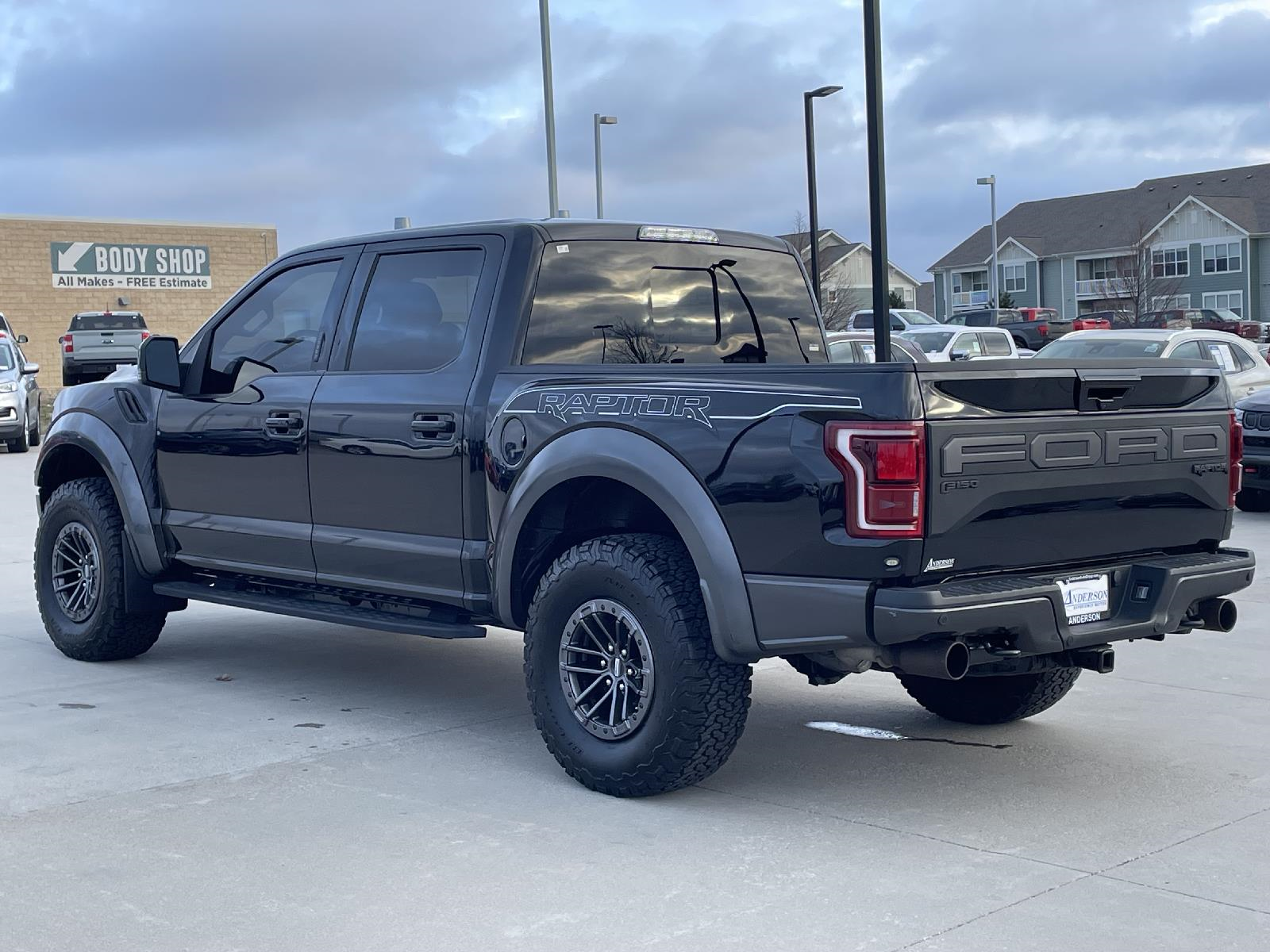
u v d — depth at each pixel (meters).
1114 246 78.62
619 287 5.74
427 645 7.69
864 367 4.30
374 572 5.81
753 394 4.52
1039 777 5.15
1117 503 4.74
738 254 6.23
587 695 5.00
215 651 7.51
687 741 4.68
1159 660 7.14
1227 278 75.38
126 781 5.09
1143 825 4.59
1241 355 16.75
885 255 7.82
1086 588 4.65
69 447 7.16
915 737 5.73
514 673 6.96
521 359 5.41
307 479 6.02
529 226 5.54
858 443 4.26
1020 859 4.27
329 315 6.11
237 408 6.31
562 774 5.19
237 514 6.37
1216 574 4.89
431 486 5.52
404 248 5.88
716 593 4.55
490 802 4.85
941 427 4.25
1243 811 4.74
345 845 4.40
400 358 5.79
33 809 4.76
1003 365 4.41
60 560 7.23
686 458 4.64
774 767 5.29
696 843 4.43
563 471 4.95
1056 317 44.91
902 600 4.22
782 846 4.40
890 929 3.73
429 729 5.84
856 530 4.26
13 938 3.70
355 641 7.80
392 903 3.92
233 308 6.52
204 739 5.66
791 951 3.59
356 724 5.93
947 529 4.27
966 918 3.80
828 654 4.63
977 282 86.25
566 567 4.98
